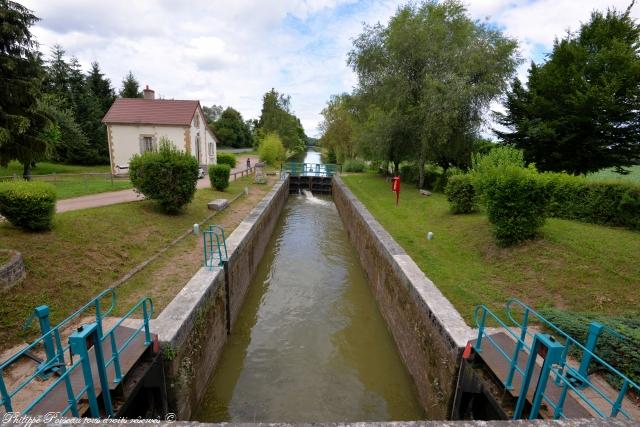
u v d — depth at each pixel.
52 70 31.59
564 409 3.78
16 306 5.31
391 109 19.25
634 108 14.55
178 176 10.98
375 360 7.33
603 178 9.43
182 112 24.77
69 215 8.76
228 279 7.83
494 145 20.19
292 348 7.63
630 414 3.91
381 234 10.51
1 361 4.58
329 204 25.47
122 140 23.47
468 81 16.61
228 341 7.82
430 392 5.62
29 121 14.89
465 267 8.10
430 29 17.64
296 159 66.31
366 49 20.72
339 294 10.42
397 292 7.82
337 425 2.83
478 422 2.82
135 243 8.73
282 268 12.30
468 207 12.20
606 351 4.59
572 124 15.58
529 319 5.86
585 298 6.11
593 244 7.46
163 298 6.50
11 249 6.15
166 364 4.75
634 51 15.78
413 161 21.02
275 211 18.16
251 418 5.65
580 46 17.11
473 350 4.66
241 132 74.94
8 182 7.21
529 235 8.28
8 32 13.90
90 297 6.22
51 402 3.54
